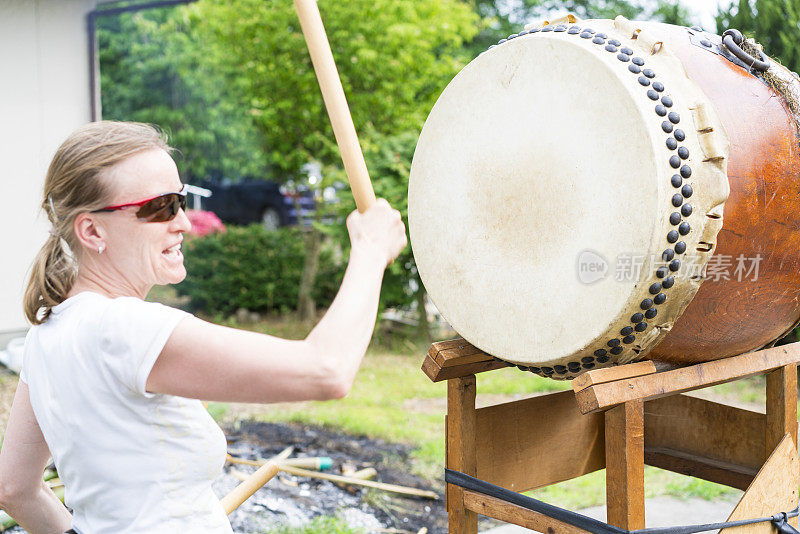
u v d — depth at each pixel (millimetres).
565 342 1619
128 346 1135
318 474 3779
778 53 5230
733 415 2316
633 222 1503
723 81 1687
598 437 2420
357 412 5012
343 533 3137
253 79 8242
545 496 3682
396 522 3381
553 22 1806
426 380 5980
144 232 1253
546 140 1657
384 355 6809
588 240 1577
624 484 1611
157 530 1216
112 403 1185
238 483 3662
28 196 6371
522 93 1707
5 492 1438
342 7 7645
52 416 1237
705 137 1543
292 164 8586
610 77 1540
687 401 2449
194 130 9406
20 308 6355
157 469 1214
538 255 1670
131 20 9430
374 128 8141
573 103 1608
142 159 1243
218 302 8453
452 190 1860
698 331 1699
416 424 4824
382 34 7770
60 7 6484
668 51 1633
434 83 8383
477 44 12055
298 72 8133
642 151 1489
